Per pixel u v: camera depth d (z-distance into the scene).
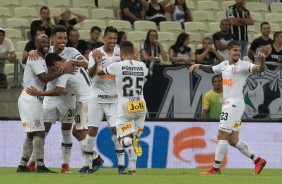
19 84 43.62
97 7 55.50
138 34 51.34
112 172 36.34
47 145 42.50
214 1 59.16
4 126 42.62
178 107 44.12
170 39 52.19
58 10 52.56
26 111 34.88
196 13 56.50
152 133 43.28
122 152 34.31
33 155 36.28
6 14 52.16
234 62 34.88
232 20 51.72
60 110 35.72
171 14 55.28
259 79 44.66
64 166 36.06
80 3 55.00
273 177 33.03
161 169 41.69
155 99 44.00
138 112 32.94
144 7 54.03
